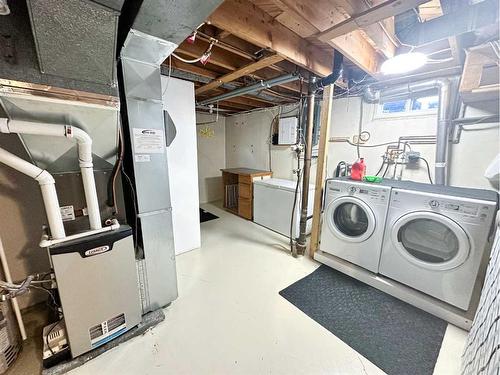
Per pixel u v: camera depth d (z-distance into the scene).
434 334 1.49
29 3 0.73
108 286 1.32
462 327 1.53
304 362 1.30
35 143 1.15
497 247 1.08
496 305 0.81
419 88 2.34
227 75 2.23
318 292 1.92
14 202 1.61
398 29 1.57
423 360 1.31
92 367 1.26
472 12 1.21
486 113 2.05
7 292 1.24
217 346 1.40
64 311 1.19
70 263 1.18
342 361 1.30
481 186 2.13
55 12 0.77
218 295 1.88
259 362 1.30
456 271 1.56
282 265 2.38
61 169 1.31
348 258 2.20
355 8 1.25
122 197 1.51
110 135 1.32
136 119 1.43
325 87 2.17
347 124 3.03
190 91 2.49
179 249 2.64
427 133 2.41
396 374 1.23
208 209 4.58
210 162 5.12
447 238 1.68
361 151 2.92
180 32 1.16
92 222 1.31
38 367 1.25
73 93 1.08
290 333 1.50
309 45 1.90
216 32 1.63
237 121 4.86
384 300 1.82
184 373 1.23
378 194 1.92
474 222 1.47
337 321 1.60
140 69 1.40
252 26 1.45
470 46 1.67
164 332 1.50
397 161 2.63
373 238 1.99
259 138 4.40
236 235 3.22
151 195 1.57
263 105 4.03
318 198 2.41
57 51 0.91
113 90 1.20
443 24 1.33
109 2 0.80
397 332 1.51
